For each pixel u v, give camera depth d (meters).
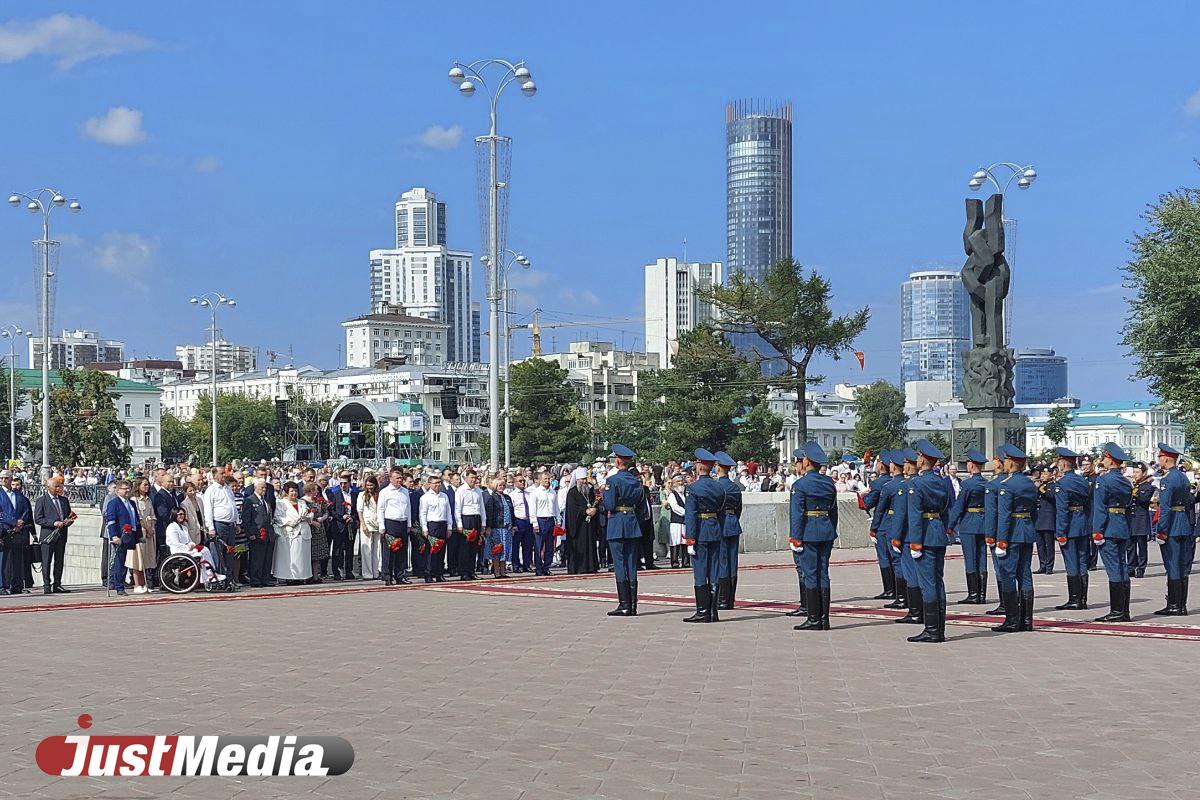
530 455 106.81
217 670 16.02
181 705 13.56
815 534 19.92
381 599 25.78
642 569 33.72
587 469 34.56
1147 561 33.94
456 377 177.38
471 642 18.59
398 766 10.77
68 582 52.12
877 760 10.95
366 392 190.25
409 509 30.36
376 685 14.77
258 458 165.62
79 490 57.38
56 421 105.31
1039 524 30.47
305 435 140.38
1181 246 57.62
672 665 16.27
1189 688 14.52
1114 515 20.98
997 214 45.22
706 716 12.88
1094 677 15.31
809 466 20.22
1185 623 20.75
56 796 10.02
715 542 21.14
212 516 28.31
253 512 28.86
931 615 18.53
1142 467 30.11
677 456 87.88
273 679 15.26
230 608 24.34
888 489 23.89
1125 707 13.36
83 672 15.95
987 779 10.29
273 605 24.81
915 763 10.84
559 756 11.10
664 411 89.19
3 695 14.26
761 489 46.38
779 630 20.05
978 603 22.78
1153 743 11.61
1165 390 59.56
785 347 81.88
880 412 174.88
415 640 18.88
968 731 12.14
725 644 18.33
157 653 17.72
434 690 14.41
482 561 32.50
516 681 15.03
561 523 33.69
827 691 14.33
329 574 32.62
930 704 13.54
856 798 9.71
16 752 11.46
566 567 34.47
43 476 63.38
